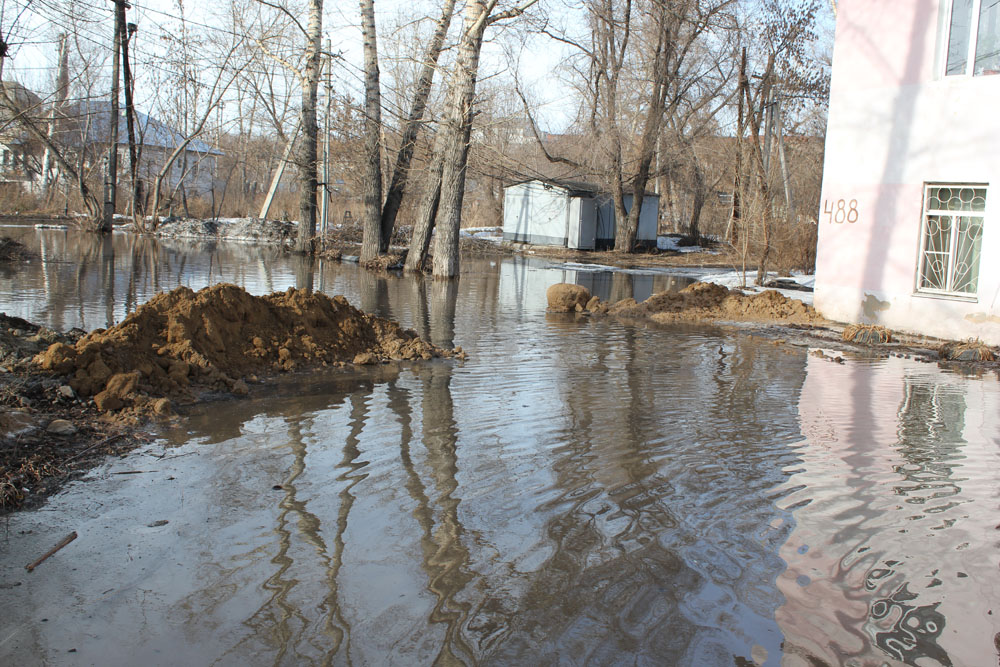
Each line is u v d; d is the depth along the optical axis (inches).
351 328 400.5
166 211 1904.5
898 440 264.4
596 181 1728.6
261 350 353.4
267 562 163.3
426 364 380.8
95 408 267.1
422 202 1015.6
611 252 1646.2
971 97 503.2
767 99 1188.5
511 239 1824.6
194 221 1550.2
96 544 170.4
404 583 155.6
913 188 538.0
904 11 535.2
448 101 930.1
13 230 1391.5
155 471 215.9
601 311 636.1
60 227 1507.1
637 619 143.9
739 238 1045.2
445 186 922.7
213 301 350.9
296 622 141.3
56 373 277.7
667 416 288.7
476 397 310.8
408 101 1207.6
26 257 897.5
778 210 1104.8
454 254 930.1
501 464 226.8
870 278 570.3
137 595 149.6
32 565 160.1
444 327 516.4
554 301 635.5
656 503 199.2
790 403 318.7
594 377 360.2
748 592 154.6
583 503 197.9
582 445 247.4
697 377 368.8
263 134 1915.6
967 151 505.7
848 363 427.2
